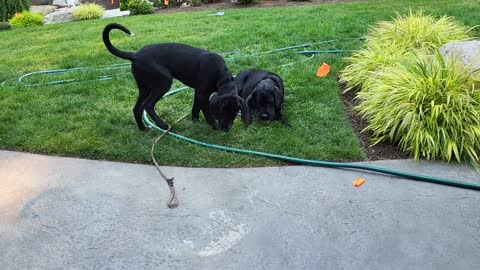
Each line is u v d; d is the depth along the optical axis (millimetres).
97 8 6117
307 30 3539
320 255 1244
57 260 1257
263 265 1216
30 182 1652
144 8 5699
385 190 1543
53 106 2340
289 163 1750
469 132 1736
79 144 1893
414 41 2750
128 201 1524
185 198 1530
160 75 1897
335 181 1607
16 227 1400
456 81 1913
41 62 3279
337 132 1965
